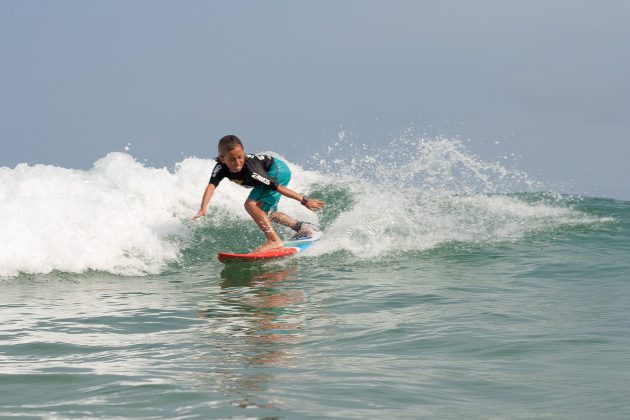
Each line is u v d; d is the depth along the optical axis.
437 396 7.58
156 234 20.11
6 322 12.16
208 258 19.09
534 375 8.45
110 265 17.75
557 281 15.32
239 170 18.11
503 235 20.88
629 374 8.45
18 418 6.88
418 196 24.61
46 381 8.28
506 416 6.88
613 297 13.60
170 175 23.30
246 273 17.08
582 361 9.12
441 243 19.88
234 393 7.65
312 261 18.20
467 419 6.79
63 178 21.34
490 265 17.25
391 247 19.50
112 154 23.20
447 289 14.61
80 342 10.65
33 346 10.39
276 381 8.19
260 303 13.66
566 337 10.46
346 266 17.53
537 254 18.41
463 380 8.23
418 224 21.84
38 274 16.97
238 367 8.93
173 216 21.56
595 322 11.49
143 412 7.02
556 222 22.58
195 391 7.75
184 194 22.66
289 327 11.55
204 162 24.36
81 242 18.11
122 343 10.57
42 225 18.14
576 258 17.81
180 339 10.80
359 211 22.89
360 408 7.10
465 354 9.55
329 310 12.85
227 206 22.73
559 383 8.09
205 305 13.55
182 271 17.61
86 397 7.58
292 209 23.38
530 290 14.41
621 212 24.42
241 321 12.11
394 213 22.72
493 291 14.35
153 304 13.74
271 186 18.25
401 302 13.41
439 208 23.58
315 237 19.92
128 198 20.70
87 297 14.54
